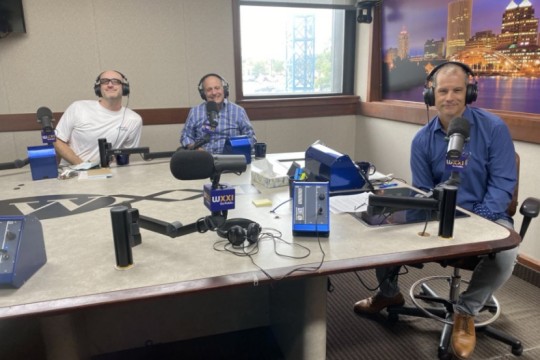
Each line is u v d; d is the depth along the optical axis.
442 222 1.26
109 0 3.22
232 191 1.18
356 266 1.08
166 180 1.98
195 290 0.98
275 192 1.75
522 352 1.79
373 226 1.36
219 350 1.83
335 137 4.14
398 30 3.47
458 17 2.80
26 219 1.03
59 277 1.04
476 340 1.88
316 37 3.94
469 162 1.78
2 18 2.97
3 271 0.96
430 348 1.85
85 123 2.78
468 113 1.82
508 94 2.51
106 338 1.78
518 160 1.79
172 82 3.50
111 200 1.68
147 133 3.53
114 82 2.75
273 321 1.90
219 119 2.98
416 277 2.46
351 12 3.96
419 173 1.95
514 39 2.41
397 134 3.57
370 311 2.07
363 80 3.99
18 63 3.14
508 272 1.57
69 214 1.51
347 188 1.71
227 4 3.49
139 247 1.21
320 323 1.43
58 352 1.33
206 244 1.23
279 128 3.92
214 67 3.58
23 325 1.77
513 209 1.79
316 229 1.26
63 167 2.29
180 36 3.43
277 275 1.04
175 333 1.88
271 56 3.81
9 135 3.23
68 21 3.17
